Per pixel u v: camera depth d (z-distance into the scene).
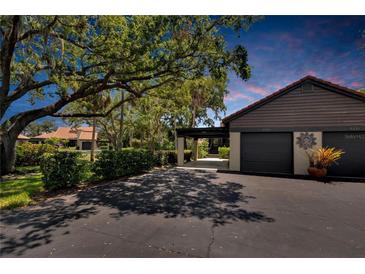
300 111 10.84
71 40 8.80
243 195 6.41
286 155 11.09
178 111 18.20
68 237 3.40
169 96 14.13
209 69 8.39
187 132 14.50
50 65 8.73
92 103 15.02
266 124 11.45
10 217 4.29
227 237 3.46
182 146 14.62
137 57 8.02
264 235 3.55
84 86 9.98
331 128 10.27
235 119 12.08
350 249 3.11
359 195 6.49
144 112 17.56
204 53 8.27
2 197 5.44
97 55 9.22
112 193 6.50
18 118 10.89
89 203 5.38
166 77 11.21
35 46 9.32
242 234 3.59
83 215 4.46
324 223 4.12
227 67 8.13
